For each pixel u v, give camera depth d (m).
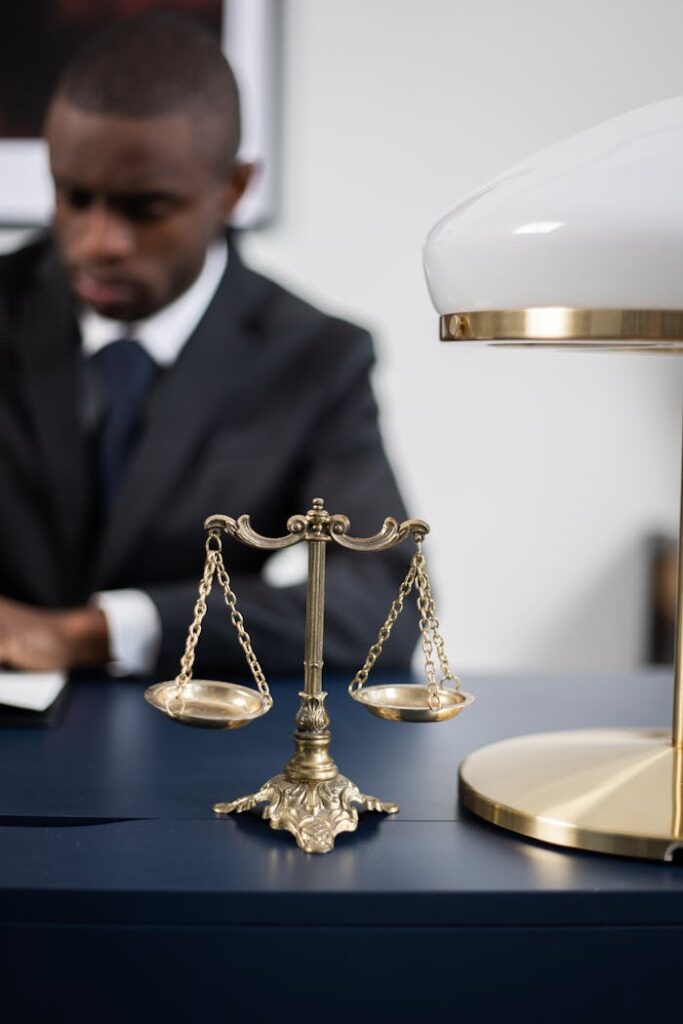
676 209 0.81
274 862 0.87
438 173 3.06
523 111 3.05
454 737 1.22
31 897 0.81
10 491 1.98
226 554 1.93
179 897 0.81
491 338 0.88
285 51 3.01
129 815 0.97
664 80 3.04
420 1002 0.82
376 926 0.82
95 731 1.22
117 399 1.98
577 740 1.06
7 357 2.03
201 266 1.90
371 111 3.04
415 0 3.01
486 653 3.21
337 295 3.09
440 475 3.16
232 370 1.97
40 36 2.95
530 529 3.19
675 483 3.17
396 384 3.12
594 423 3.16
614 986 0.83
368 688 0.97
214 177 1.83
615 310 0.84
